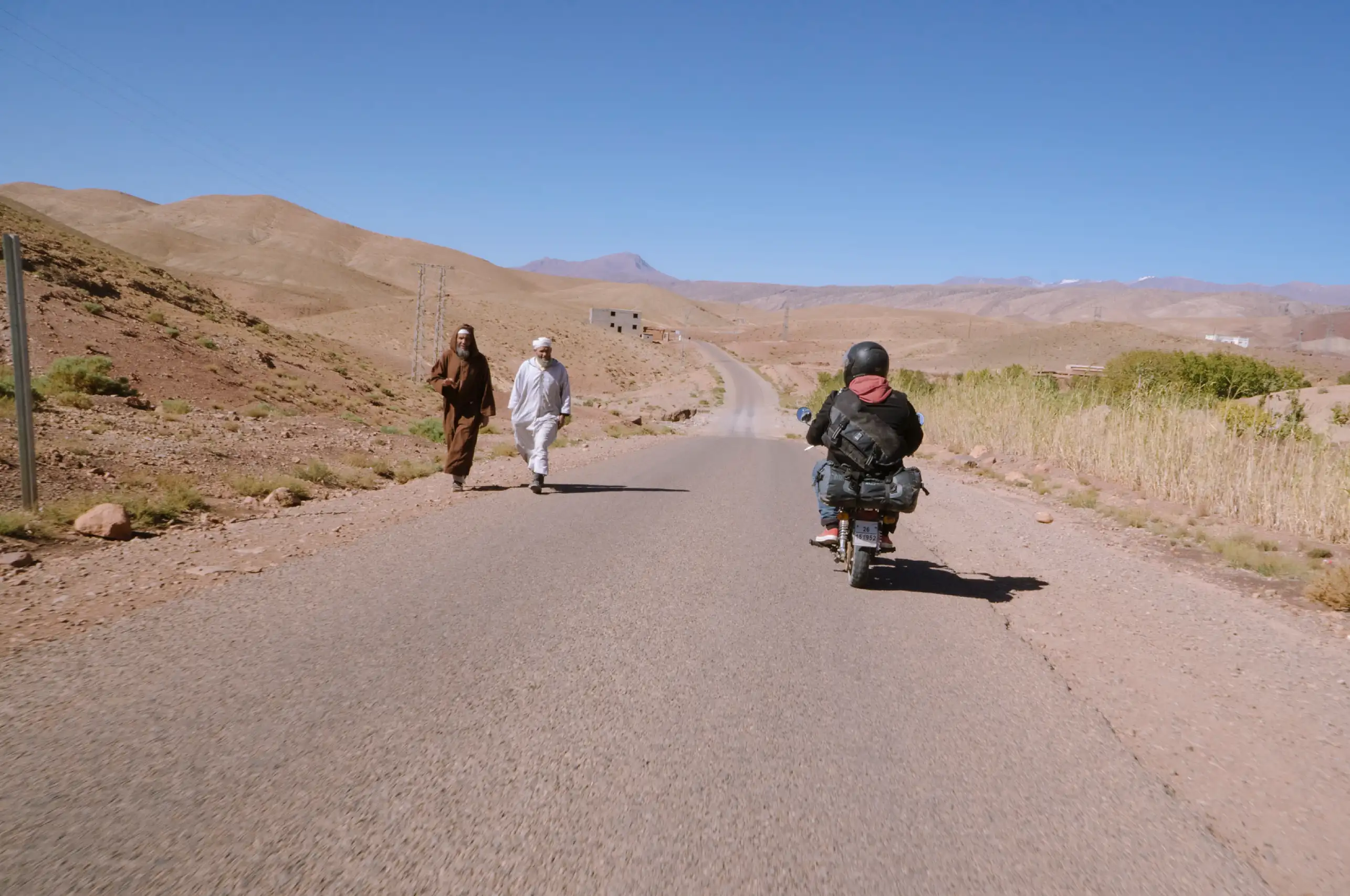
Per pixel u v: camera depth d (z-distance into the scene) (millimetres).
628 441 24109
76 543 7586
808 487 13750
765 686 4430
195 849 2686
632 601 6051
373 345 119438
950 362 177125
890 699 4312
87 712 3764
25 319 8094
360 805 3020
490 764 3391
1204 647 5449
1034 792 3342
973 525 10219
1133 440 14328
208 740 3510
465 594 6090
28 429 8062
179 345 32906
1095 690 4605
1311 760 3777
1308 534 9820
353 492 12484
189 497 9578
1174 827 3109
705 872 2680
